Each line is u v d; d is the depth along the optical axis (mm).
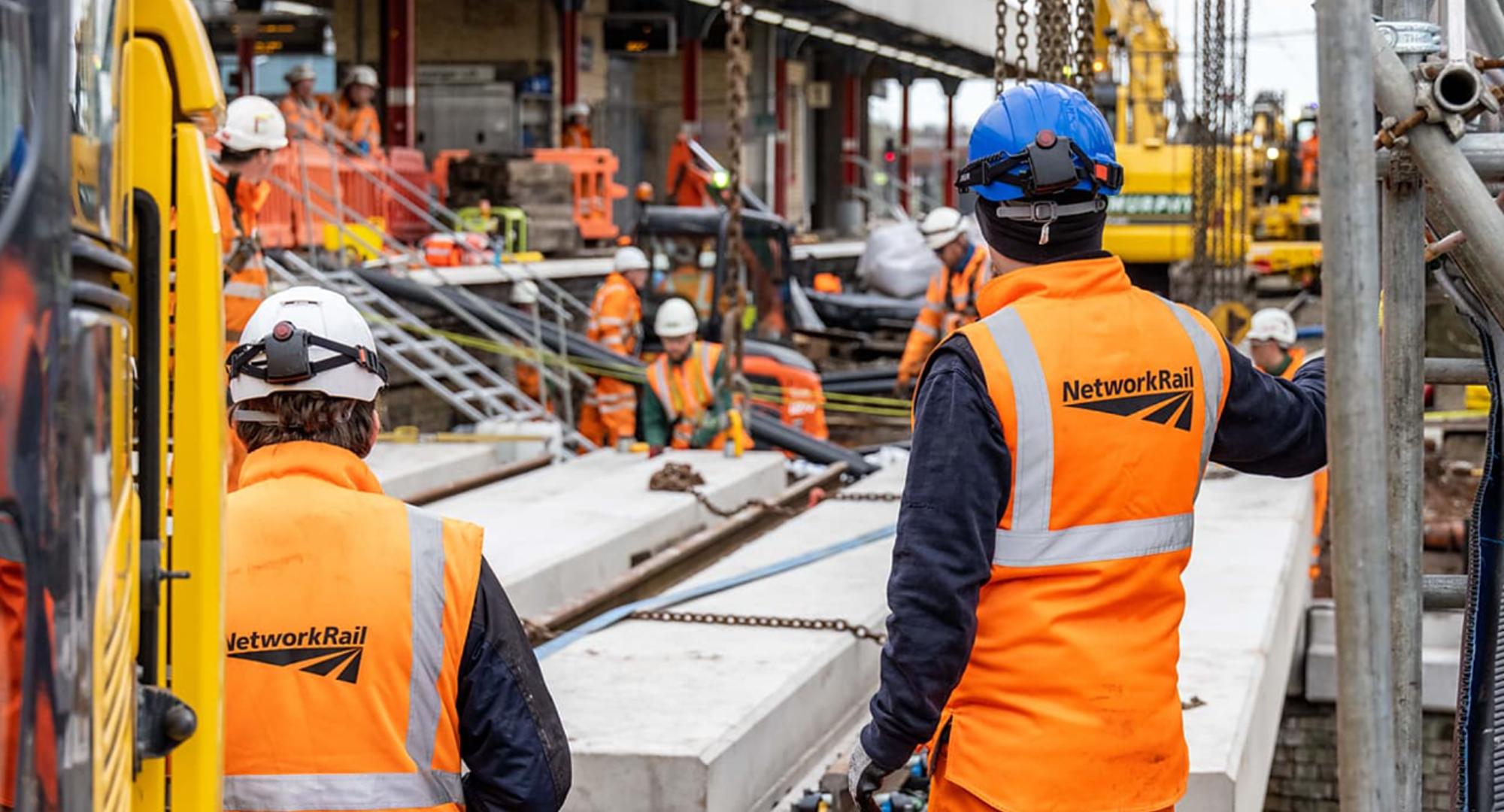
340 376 3012
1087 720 3057
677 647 6414
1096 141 3168
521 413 16047
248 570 2910
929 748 3361
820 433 18391
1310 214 38219
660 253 20500
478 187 24172
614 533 8680
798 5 38469
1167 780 3145
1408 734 3107
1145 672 3100
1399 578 3109
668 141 40469
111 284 2252
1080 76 7031
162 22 2432
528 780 2945
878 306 28812
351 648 2895
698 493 9898
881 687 3057
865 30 44125
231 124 7957
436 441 11766
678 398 12984
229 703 2875
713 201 21578
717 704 5562
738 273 11484
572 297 23391
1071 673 3059
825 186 50125
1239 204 25594
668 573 8539
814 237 41281
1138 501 3088
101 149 2105
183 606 2459
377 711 2891
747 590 7430
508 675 2959
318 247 18672
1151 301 3227
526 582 7602
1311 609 11008
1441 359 3510
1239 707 5910
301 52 31016
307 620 2896
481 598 2969
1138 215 26625
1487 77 3479
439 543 2977
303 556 2920
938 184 69188
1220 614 7387
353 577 2918
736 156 11383
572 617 7242
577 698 5648
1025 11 6797
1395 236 3062
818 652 6312
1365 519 2207
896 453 14781
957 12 41969
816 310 29203
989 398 3033
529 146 30688
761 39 41062
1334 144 2166
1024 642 3082
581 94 34375
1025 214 3164
